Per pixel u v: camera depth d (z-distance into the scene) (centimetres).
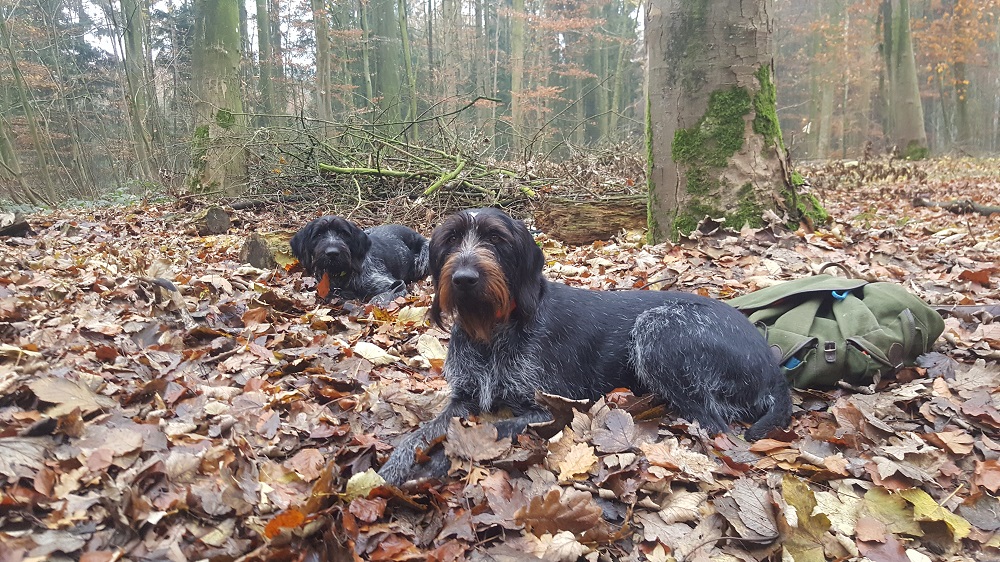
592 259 281
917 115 1042
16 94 962
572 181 440
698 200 282
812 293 156
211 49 532
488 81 1465
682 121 282
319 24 878
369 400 141
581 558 91
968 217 376
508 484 106
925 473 109
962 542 95
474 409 135
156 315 185
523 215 412
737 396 129
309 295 251
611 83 1688
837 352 141
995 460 110
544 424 123
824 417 131
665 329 133
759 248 256
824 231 282
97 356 145
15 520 84
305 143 491
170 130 995
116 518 87
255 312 198
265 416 127
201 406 128
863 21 1374
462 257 124
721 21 269
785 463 113
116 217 450
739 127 274
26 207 569
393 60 1045
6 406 107
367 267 276
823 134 1349
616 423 121
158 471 97
